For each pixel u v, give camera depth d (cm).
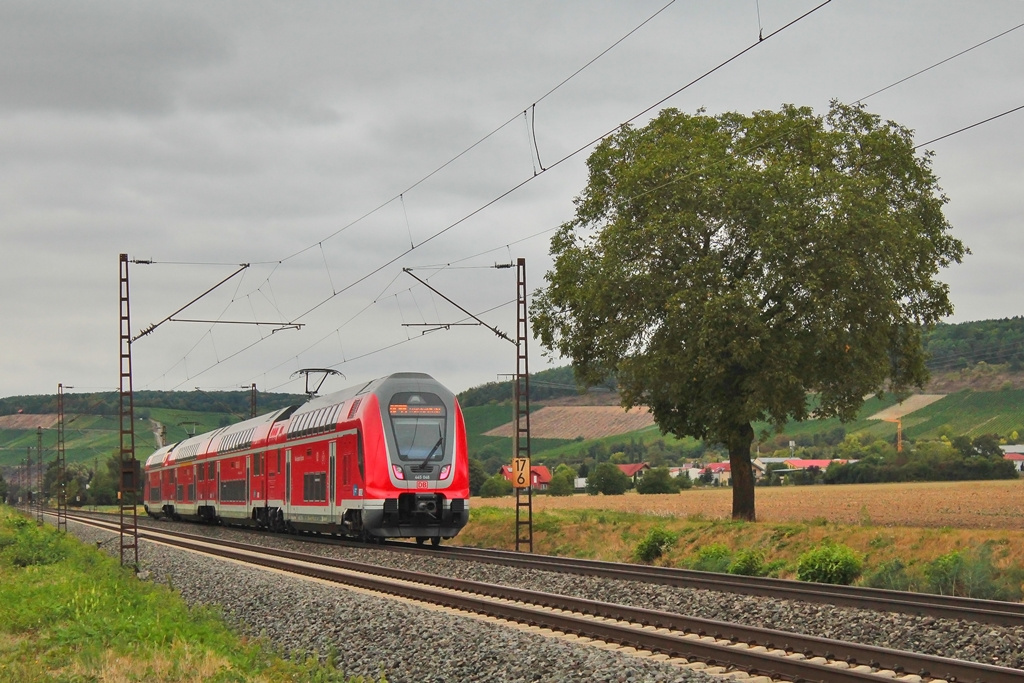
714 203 3462
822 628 1587
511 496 9319
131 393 3178
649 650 1464
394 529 3316
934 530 2592
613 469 10144
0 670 1288
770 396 3409
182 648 1430
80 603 1841
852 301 3288
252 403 6725
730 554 2884
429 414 3397
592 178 3997
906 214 3566
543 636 1514
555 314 3991
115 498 14900
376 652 1501
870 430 16375
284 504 4203
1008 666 1288
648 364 3538
